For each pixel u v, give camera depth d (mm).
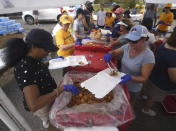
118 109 1067
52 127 1335
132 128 2016
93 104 1108
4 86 2900
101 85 1234
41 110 1282
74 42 2570
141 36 1266
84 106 1091
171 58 1458
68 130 1010
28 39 955
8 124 1066
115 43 2562
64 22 2156
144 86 2059
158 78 1743
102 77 1348
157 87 1810
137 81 1322
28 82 918
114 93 1247
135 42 1290
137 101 2512
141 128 2016
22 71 938
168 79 1651
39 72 995
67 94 1184
